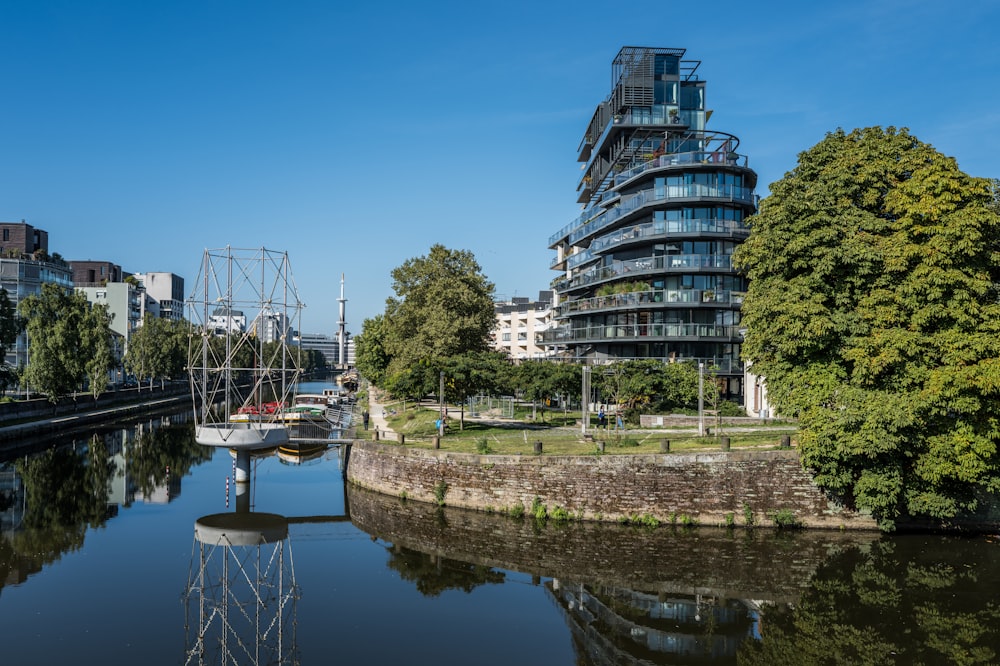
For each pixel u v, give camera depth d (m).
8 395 84.19
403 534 33.09
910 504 29.92
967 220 27.34
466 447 39.53
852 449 28.30
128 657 20.09
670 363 54.41
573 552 30.02
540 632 22.39
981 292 27.61
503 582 26.94
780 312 30.94
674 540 31.14
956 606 23.77
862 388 29.75
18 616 23.20
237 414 56.47
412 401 81.88
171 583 26.67
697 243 59.25
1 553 30.25
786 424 44.53
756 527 32.50
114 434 69.88
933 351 28.48
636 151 68.06
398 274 74.75
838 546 30.03
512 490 35.53
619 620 23.38
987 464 28.53
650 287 60.34
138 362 108.31
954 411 29.53
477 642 21.56
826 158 32.88
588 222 74.56
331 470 52.22
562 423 51.41
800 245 30.11
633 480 33.66
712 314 59.34
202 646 20.97
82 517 36.78
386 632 22.28
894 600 24.39
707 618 23.47
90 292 142.00
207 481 47.06
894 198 29.55
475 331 68.94
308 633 22.12
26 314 74.94
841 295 30.34
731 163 58.91
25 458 55.09
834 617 23.11
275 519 36.47
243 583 26.86
